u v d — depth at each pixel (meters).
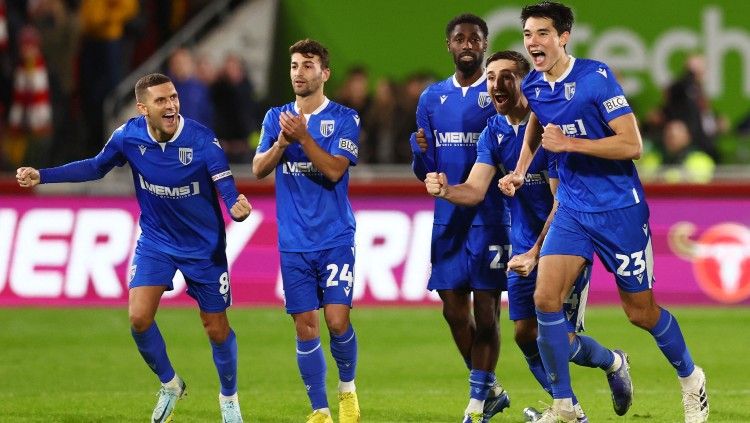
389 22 58.44
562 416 22.27
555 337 22.03
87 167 24.62
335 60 58.59
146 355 24.02
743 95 57.91
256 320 42.00
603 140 21.44
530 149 23.25
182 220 24.03
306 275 23.77
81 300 45.38
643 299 22.70
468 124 25.66
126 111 57.66
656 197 45.09
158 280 23.91
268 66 59.34
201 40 60.31
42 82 56.50
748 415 25.67
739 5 57.78
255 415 26.53
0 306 45.34
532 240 24.41
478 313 24.73
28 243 46.03
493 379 24.64
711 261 44.34
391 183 45.47
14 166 56.62
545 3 21.84
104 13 56.66
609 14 58.25
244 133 54.00
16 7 57.72
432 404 27.88
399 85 55.16
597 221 22.14
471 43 25.41
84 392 29.78
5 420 25.78
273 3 59.12
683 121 54.38
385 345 37.38
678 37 58.16
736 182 44.84
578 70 22.03
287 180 23.95
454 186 23.62
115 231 45.94
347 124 24.09
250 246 45.53
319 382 23.73
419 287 44.59
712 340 37.44
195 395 29.30
